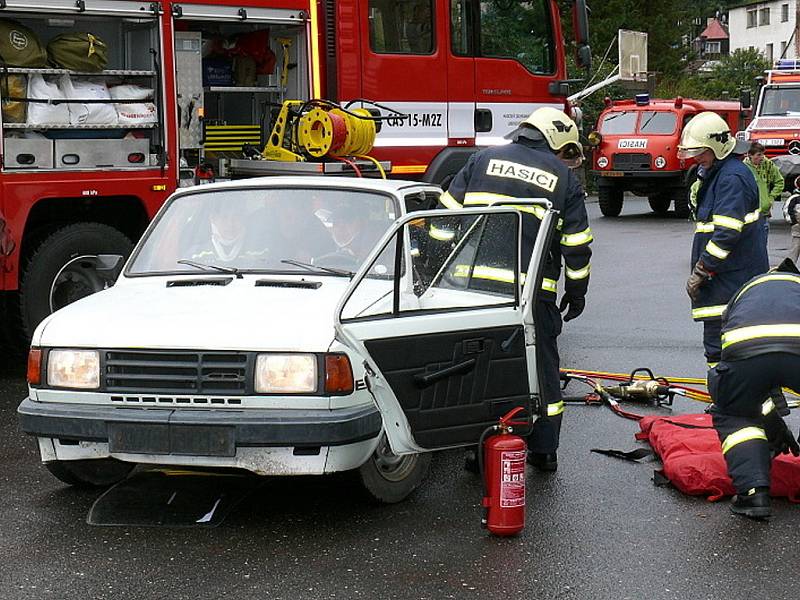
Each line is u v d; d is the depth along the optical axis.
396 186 6.87
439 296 5.72
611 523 5.71
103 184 9.09
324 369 5.38
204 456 5.37
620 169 26.08
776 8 95.31
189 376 5.46
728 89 59.19
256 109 10.73
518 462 5.45
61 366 5.61
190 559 5.19
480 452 5.51
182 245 6.74
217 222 6.77
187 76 9.64
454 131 11.83
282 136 10.40
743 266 7.49
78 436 5.51
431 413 5.43
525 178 6.48
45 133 8.81
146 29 9.37
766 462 5.82
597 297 13.65
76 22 9.13
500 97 12.23
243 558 5.20
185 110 9.66
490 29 12.13
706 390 8.75
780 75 25.58
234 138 10.57
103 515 5.77
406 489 6.01
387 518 5.78
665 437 6.76
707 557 5.24
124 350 5.54
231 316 5.66
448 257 5.82
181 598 4.75
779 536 5.52
